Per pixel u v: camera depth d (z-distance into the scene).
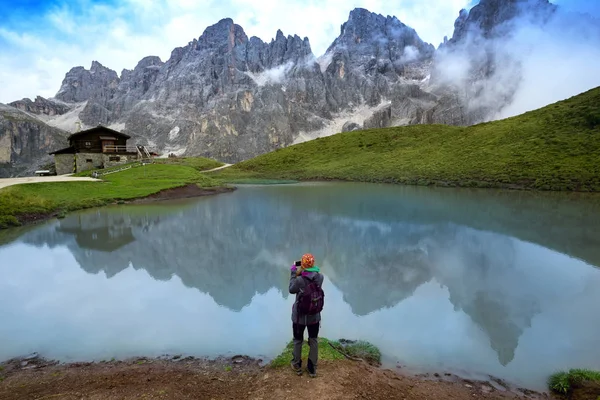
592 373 7.11
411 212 27.91
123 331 9.34
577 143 49.31
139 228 22.73
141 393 6.34
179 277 13.71
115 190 38.38
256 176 81.31
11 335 9.18
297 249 17.59
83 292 12.14
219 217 26.61
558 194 37.03
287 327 9.55
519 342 8.74
